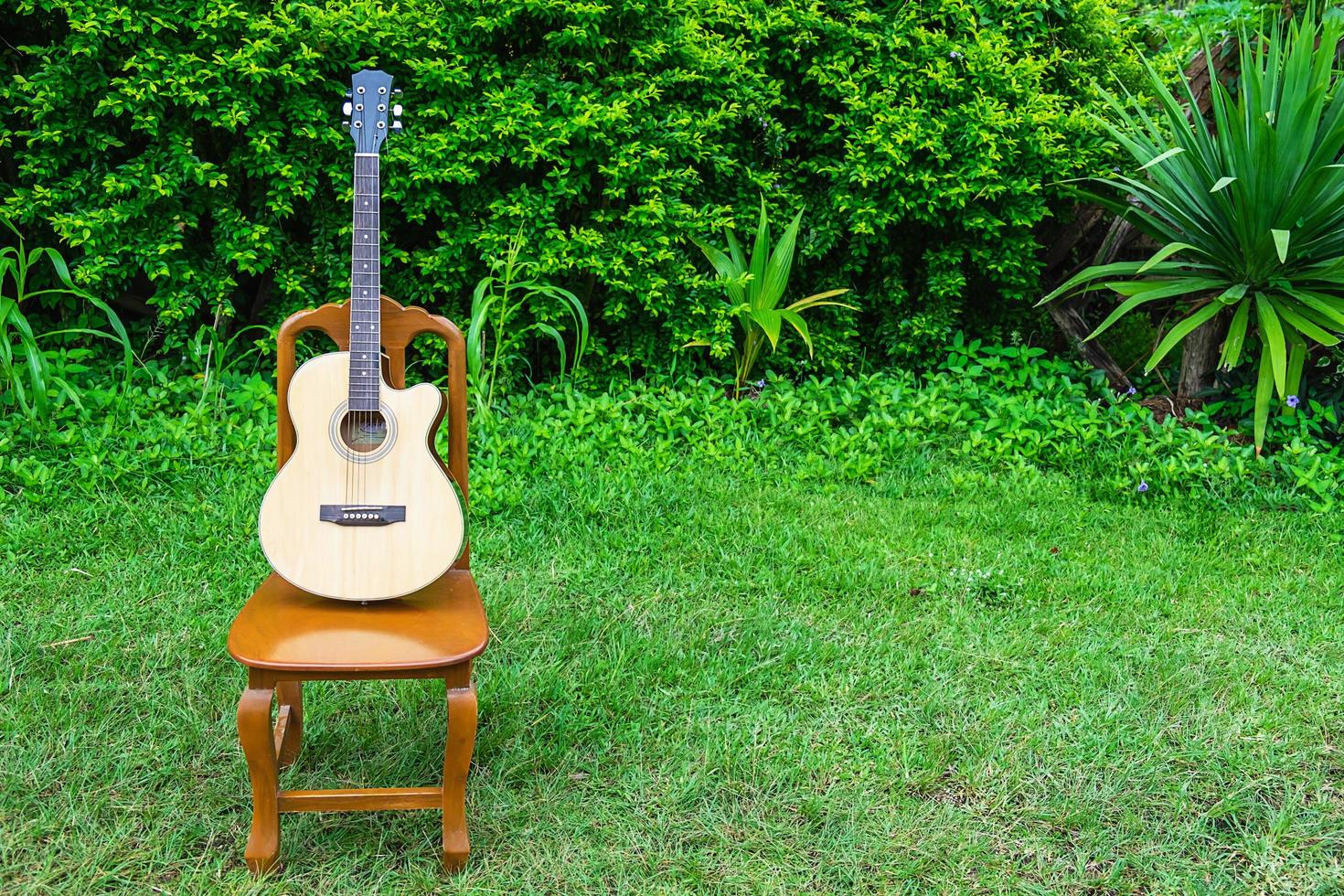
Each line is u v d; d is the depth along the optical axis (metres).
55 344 4.90
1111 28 5.80
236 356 5.10
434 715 2.56
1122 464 4.51
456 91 4.73
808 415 4.87
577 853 2.11
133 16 4.30
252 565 3.25
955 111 5.19
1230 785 2.38
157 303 4.69
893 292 5.58
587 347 5.10
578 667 2.80
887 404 4.98
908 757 2.43
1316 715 2.66
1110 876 2.09
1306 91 4.61
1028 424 4.92
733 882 2.05
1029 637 3.02
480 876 2.04
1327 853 2.19
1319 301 4.63
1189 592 3.40
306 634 1.97
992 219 5.29
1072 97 5.74
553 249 4.84
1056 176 5.34
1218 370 5.28
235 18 4.47
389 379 2.24
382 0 4.77
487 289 4.94
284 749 2.32
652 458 4.29
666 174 4.90
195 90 4.45
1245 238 4.73
